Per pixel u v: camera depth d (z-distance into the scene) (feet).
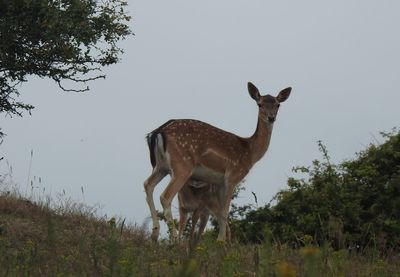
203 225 117.50
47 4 129.39
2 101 143.54
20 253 67.41
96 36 137.80
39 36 135.33
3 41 133.39
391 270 73.67
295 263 70.74
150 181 114.21
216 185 117.19
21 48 138.21
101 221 102.83
